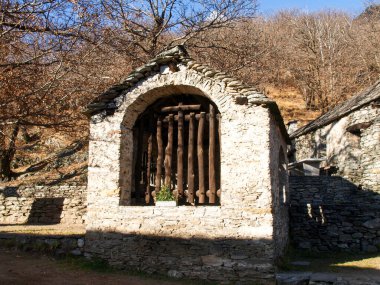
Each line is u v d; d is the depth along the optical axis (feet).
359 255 34.78
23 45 30.17
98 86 38.45
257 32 82.89
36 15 28.25
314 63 113.80
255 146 26.25
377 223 36.58
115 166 29.07
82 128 40.27
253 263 24.88
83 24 30.14
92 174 29.43
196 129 35.04
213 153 28.91
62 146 77.10
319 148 61.62
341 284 23.57
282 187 36.24
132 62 53.83
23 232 37.19
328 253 36.17
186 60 28.37
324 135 60.18
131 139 30.81
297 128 79.92
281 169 37.50
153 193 30.32
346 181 49.08
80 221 49.67
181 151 30.07
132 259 27.35
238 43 66.33
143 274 26.55
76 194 51.57
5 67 28.91
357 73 109.91
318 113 107.86
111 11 48.11
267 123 26.32
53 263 27.68
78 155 72.64
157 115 31.76
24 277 23.99
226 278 25.13
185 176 38.09
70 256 28.96
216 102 27.61
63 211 50.55
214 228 26.00
